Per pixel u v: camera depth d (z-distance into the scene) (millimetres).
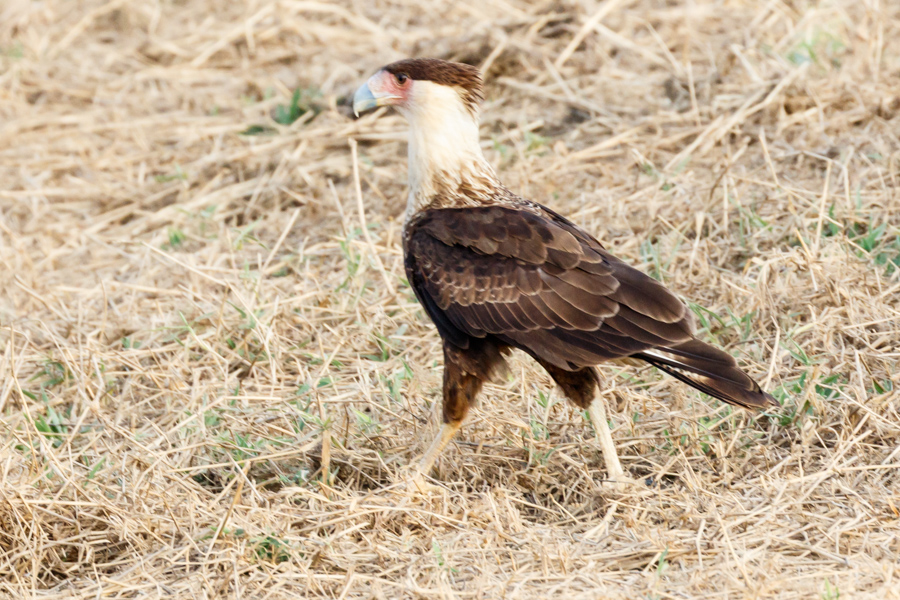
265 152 18422
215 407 11633
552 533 9125
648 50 19266
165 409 11891
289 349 12688
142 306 14336
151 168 18797
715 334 12078
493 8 22125
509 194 10672
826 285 11945
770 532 8742
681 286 12867
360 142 18359
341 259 14836
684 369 9258
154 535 9430
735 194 14047
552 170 15914
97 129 20125
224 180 18000
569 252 9758
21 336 13586
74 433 11000
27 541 9344
